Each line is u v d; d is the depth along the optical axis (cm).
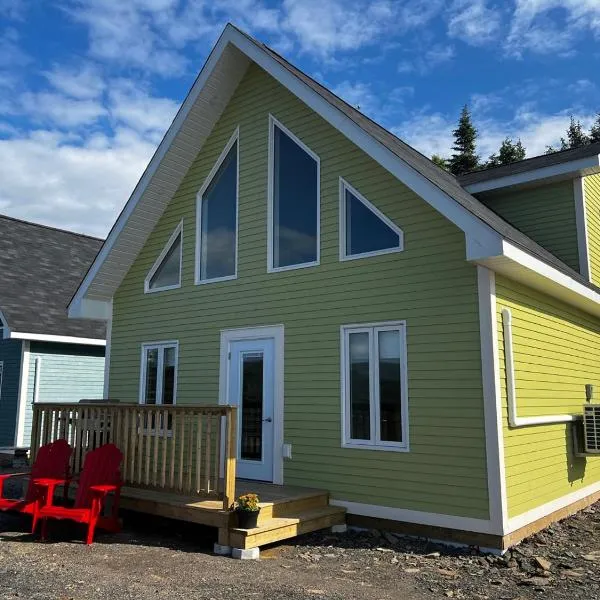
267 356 896
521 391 738
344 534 748
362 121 916
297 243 894
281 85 942
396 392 753
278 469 849
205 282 998
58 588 493
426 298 739
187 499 732
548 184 1080
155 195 1055
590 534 745
